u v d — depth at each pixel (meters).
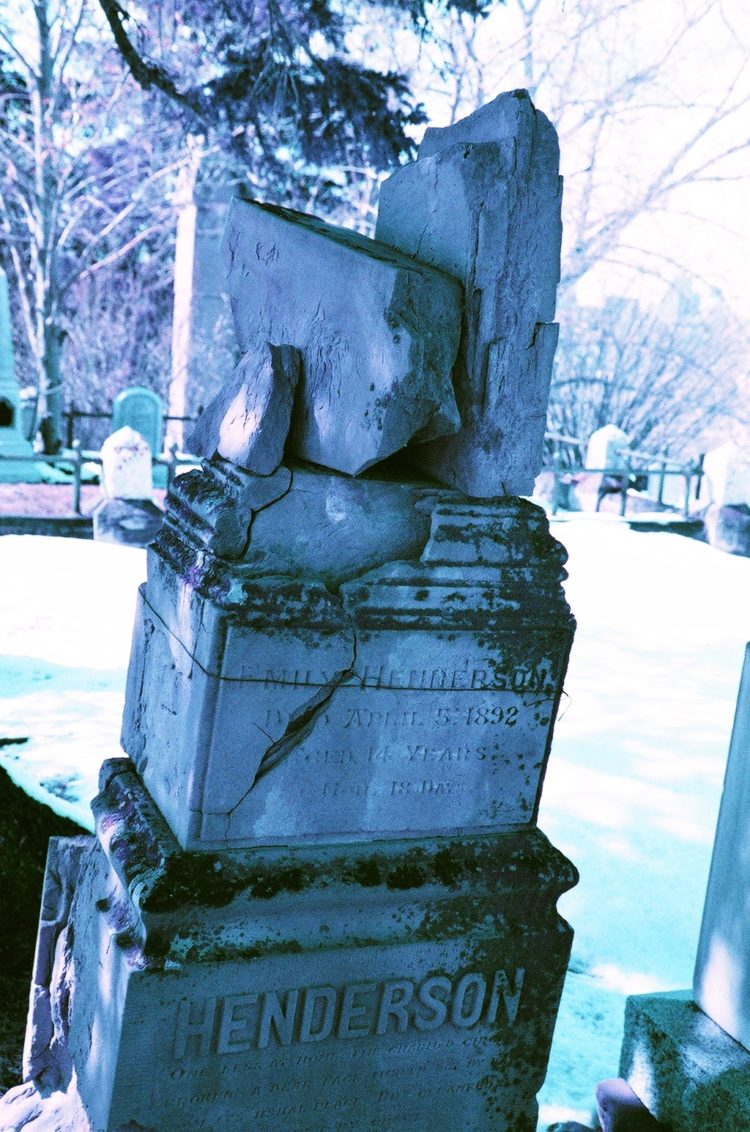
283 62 11.33
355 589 2.79
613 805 5.85
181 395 25.34
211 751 2.74
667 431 25.42
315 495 2.80
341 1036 2.97
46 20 17.62
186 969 2.74
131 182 23.33
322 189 16.98
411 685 2.88
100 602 9.62
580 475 17.05
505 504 2.94
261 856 2.85
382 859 2.95
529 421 2.84
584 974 4.35
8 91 20.34
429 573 2.85
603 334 24.42
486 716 2.99
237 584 2.68
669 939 4.61
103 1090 2.88
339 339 2.76
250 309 3.15
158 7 13.73
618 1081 3.56
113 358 28.00
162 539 3.12
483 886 3.03
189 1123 2.88
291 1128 2.99
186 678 2.81
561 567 2.98
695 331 24.64
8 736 6.26
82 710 6.82
